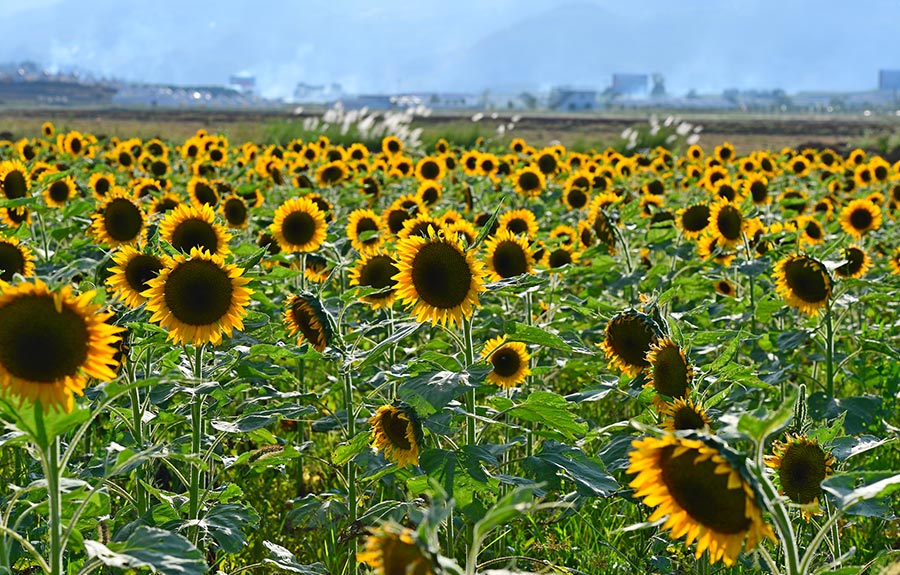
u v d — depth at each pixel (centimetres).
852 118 14800
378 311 706
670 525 311
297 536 612
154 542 327
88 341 320
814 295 652
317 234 795
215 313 489
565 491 619
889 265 998
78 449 667
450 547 493
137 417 502
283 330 623
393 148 1880
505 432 658
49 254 767
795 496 421
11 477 647
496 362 602
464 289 492
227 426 500
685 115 17588
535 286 657
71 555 474
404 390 441
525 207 1282
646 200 1234
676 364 460
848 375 713
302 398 595
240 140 3362
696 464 301
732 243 845
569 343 624
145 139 3678
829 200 1498
